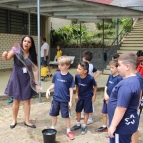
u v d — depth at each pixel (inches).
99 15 320.5
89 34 524.1
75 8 283.1
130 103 76.8
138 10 275.0
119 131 79.1
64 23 538.9
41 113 174.7
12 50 137.4
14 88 140.2
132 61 77.5
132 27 474.0
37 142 126.5
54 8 297.6
